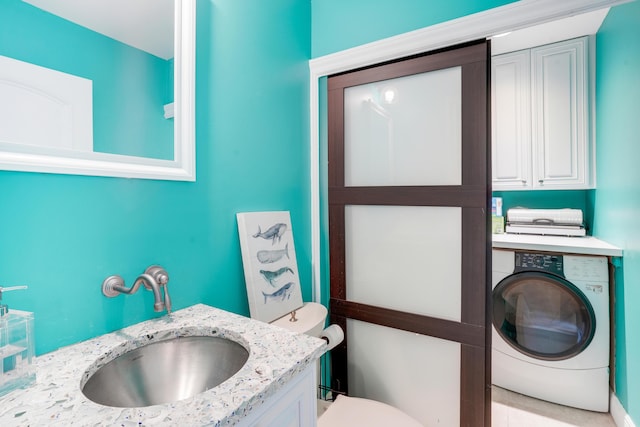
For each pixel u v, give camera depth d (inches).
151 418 19.9
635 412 57.9
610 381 70.0
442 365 55.5
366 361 63.1
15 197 26.8
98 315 32.3
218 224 45.5
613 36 66.3
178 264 40.1
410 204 56.6
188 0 40.3
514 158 89.9
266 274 51.2
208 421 19.6
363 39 59.1
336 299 65.6
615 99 65.7
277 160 56.7
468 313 52.5
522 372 77.5
